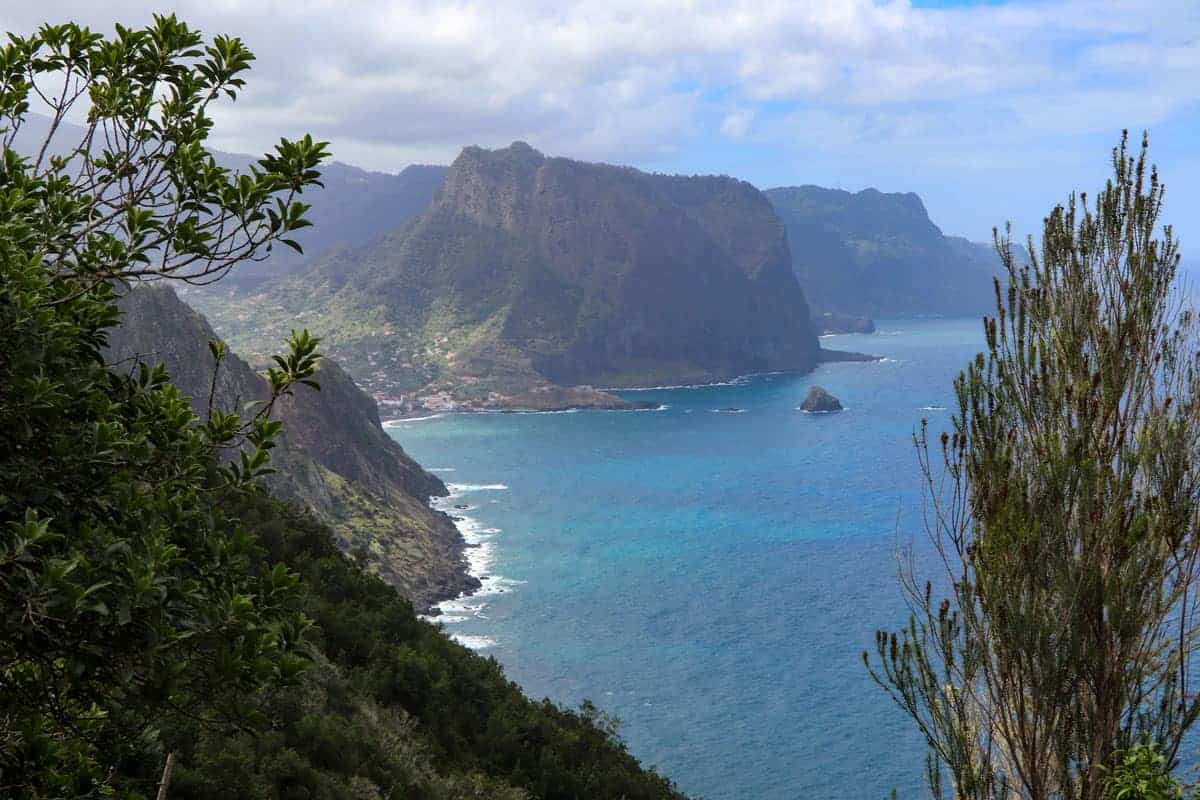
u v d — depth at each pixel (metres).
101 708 12.33
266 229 11.34
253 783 32.66
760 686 128.25
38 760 9.95
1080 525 12.43
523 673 134.88
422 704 54.69
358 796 38.19
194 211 11.56
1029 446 12.92
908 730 113.31
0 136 11.73
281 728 39.22
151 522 10.37
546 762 53.56
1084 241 12.97
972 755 13.06
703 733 114.25
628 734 114.25
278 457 188.50
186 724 32.44
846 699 123.06
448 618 159.62
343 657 53.66
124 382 11.80
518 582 181.50
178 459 11.12
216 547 11.05
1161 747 12.35
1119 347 12.57
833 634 148.00
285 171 11.15
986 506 12.95
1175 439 12.14
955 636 13.18
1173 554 12.12
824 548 198.62
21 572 8.87
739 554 196.75
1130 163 12.86
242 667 10.28
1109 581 12.30
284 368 11.57
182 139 12.02
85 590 8.68
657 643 146.12
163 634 9.54
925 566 180.50
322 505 189.12
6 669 10.13
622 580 180.62
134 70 12.29
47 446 10.07
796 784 101.12
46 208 11.64
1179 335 12.45
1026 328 13.05
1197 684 70.56
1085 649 12.38
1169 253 12.66
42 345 9.74
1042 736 12.85
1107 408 12.45
